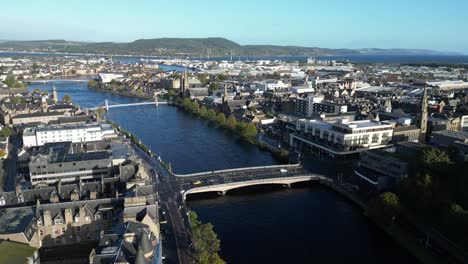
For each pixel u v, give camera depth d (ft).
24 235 495.82
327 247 606.14
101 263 405.80
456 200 648.79
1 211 552.41
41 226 544.21
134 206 542.57
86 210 561.02
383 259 574.15
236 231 651.66
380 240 629.10
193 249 547.08
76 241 561.43
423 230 629.51
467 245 565.94
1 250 453.58
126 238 449.06
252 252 587.68
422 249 583.99
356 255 584.81
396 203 641.81
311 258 575.79
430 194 647.15
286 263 560.61
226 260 564.30
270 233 646.74
